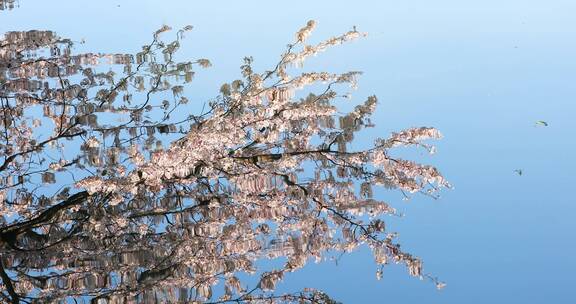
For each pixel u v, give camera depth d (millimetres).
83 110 10852
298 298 10008
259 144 10328
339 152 9648
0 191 9883
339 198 10195
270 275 9992
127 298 9305
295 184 10055
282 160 9711
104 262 9633
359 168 9914
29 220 9500
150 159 8969
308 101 9648
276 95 9523
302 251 10094
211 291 9727
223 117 9789
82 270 9711
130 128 10555
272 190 10445
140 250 9727
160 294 9492
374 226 10070
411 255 10000
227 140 9250
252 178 10023
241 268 10211
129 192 9586
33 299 9266
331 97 9602
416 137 9633
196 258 9898
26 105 10984
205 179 10391
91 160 9945
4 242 9297
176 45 11039
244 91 9852
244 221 10172
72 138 10883
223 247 10031
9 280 9109
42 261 9938
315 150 9828
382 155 9719
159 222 10016
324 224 10227
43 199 10234
